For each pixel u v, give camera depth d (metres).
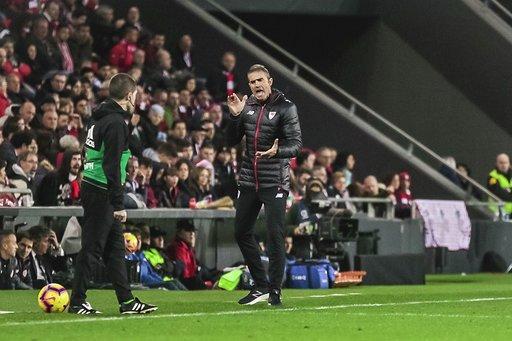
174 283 47.19
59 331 27.23
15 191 44.78
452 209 65.25
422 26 78.81
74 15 66.31
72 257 45.97
